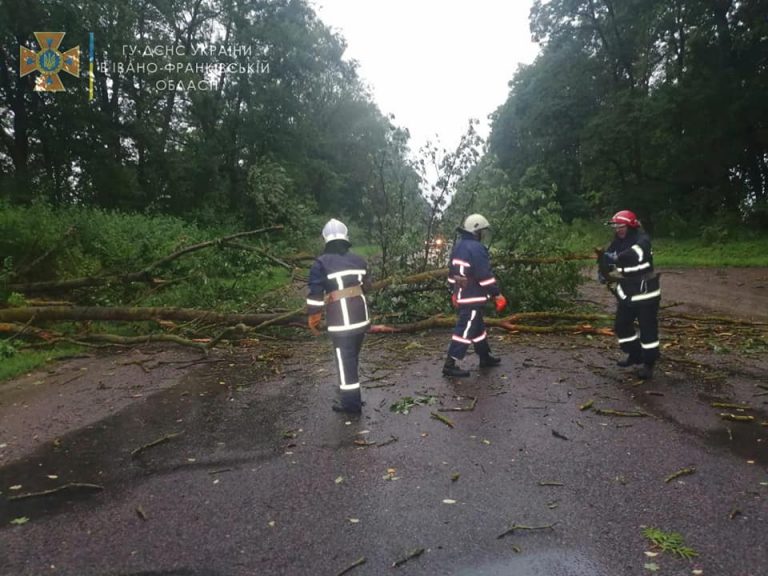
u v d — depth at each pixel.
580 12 31.38
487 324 8.02
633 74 31.06
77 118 22.78
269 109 29.97
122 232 12.07
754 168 28.14
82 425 4.72
